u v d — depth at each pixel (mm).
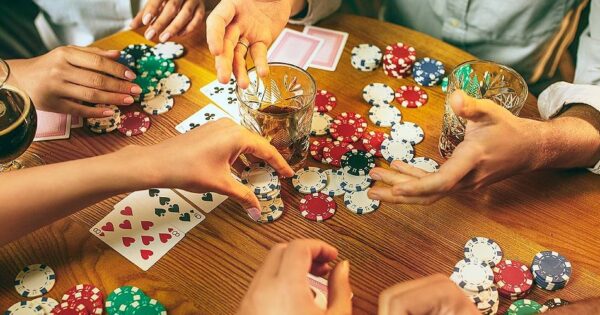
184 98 1393
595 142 1232
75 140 1300
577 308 966
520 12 1805
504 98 1289
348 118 1355
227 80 1244
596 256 1116
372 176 1157
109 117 1327
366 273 1084
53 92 1312
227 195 1135
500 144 1106
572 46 1966
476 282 1058
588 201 1205
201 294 1049
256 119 1188
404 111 1383
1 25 2248
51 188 1082
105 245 1114
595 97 1291
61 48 1367
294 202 1196
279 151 1236
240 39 1364
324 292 1040
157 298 1042
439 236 1143
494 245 1122
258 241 1130
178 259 1098
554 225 1162
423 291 850
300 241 896
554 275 1068
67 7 1952
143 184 1111
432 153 1293
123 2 1943
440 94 1428
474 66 1266
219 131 1136
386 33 1575
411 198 1099
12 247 1107
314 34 1568
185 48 1508
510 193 1214
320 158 1277
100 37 2033
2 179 1087
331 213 1170
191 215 1166
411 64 1441
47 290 1050
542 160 1179
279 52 1515
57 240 1120
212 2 1683
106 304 1028
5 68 1173
